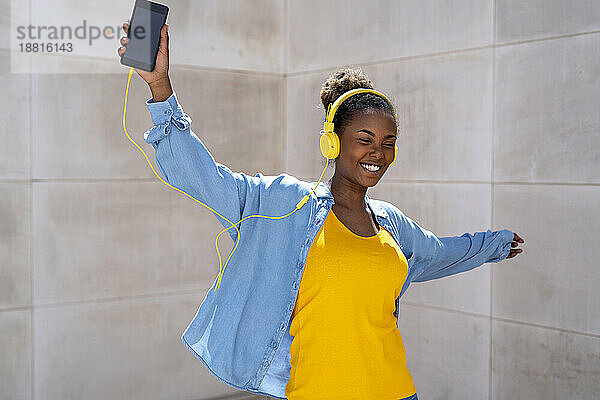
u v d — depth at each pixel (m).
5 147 2.90
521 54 2.75
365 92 1.74
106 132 3.15
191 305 3.42
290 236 1.69
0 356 2.92
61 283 3.05
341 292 1.61
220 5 3.50
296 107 3.71
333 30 3.51
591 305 2.55
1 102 2.89
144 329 3.28
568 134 2.60
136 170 3.23
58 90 3.02
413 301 3.21
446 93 3.02
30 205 2.96
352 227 1.71
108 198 3.16
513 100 2.78
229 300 1.72
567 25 2.60
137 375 3.27
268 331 1.68
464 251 2.09
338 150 1.71
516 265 2.80
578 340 2.60
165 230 3.32
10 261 2.93
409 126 3.19
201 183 1.63
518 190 2.77
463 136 2.96
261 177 1.77
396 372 1.69
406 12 3.18
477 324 2.94
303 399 1.63
